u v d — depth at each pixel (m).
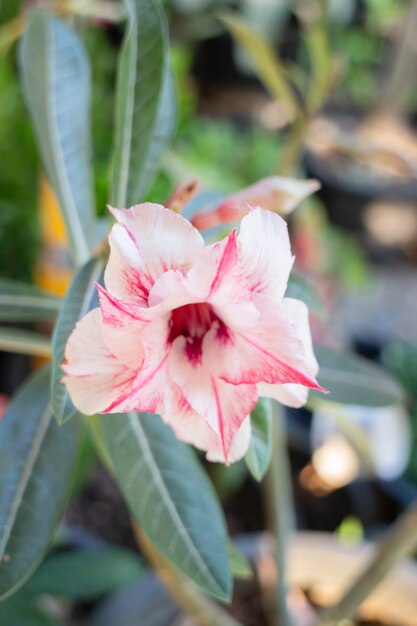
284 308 0.27
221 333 0.28
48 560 0.54
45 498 0.34
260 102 1.40
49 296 0.39
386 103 1.24
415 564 0.60
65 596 0.53
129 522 0.76
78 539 0.65
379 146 0.50
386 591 0.57
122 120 0.33
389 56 1.25
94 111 0.80
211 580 0.33
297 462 0.88
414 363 0.91
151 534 0.33
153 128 0.34
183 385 0.28
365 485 0.82
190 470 0.34
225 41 1.34
